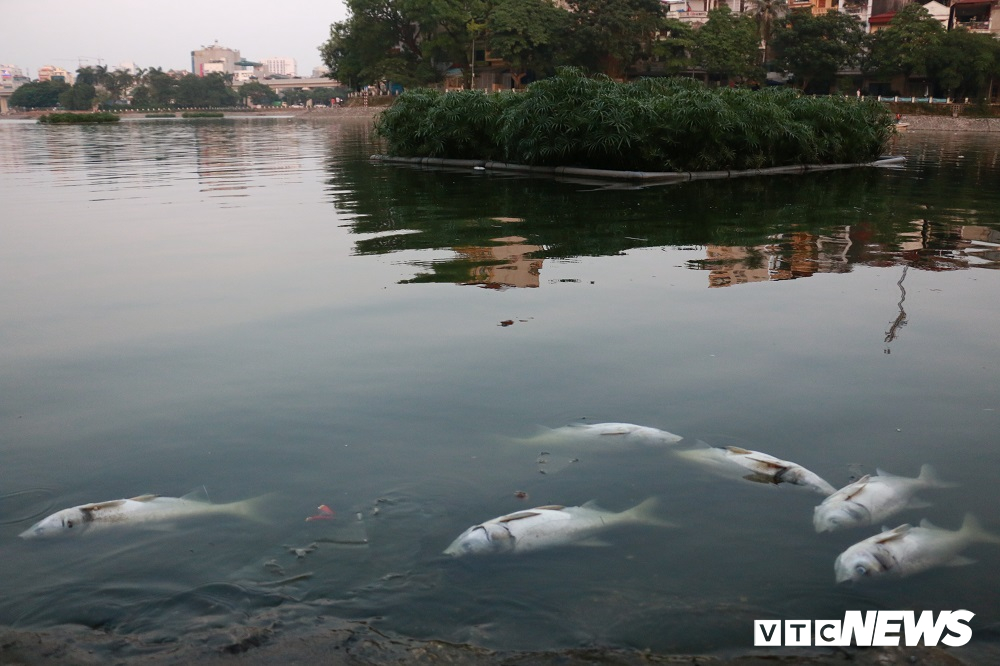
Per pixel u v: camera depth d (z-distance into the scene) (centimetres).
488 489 309
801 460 332
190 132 4084
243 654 219
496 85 6706
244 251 793
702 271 684
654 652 221
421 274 675
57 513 285
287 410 384
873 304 574
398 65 6175
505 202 1156
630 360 450
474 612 238
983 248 799
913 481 312
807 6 6550
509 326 517
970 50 5281
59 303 594
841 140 1822
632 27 5494
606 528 282
